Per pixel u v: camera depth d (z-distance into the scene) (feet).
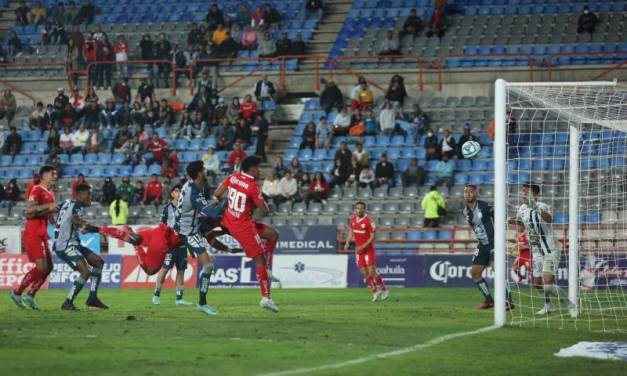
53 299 126.82
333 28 240.94
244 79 229.86
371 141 201.05
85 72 232.73
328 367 54.24
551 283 97.04
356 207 122.52
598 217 129.49
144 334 70.38
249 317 87.71
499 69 215.92
